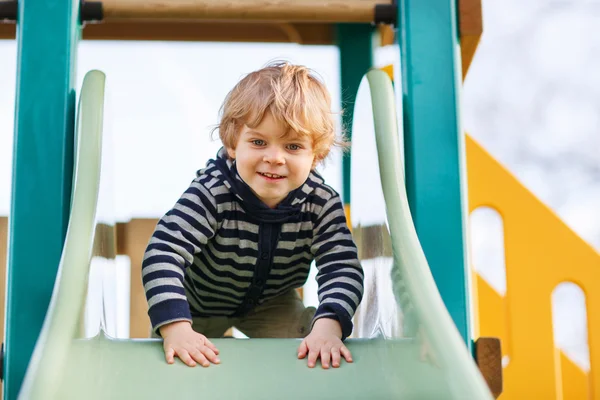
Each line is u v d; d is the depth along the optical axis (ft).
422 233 5.25
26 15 5.36
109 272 4.91
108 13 5.62
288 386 3.95
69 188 5.20
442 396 3.37
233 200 5.10
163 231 4.88
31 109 5.21
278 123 4.83
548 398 7.67
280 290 5.69
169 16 5.67
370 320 4.90
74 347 3.73
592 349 7.88
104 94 4.92
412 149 5.40
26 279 4.97
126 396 3.83
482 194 7.97
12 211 5.06
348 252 5.07
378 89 5.05
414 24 5.59
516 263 7.89
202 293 5.57
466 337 5.10
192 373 4.03
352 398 3.86
